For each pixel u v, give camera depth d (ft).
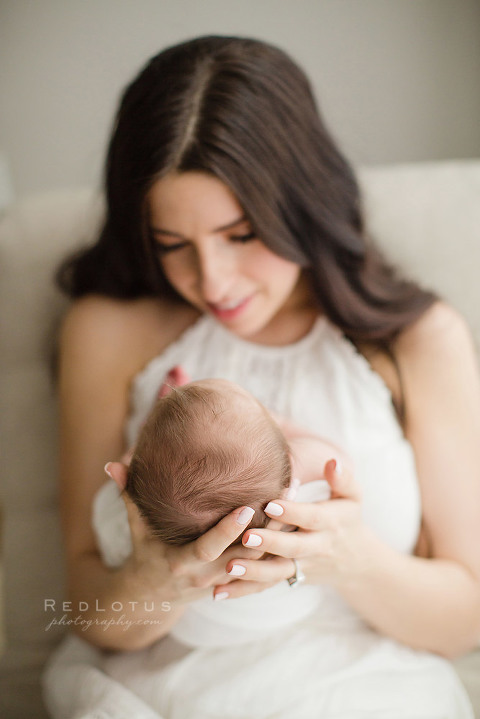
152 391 2.99
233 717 2.20
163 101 2.28
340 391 2.81
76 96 5.16
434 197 3.60
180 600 2.26
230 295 2.56
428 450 2.82
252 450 1.98
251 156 2.32
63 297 3.65
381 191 3.65
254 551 2.06
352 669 2.34
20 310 3.65
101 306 3.18
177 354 3.04
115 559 2.60
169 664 2.42
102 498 2.73
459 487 2.77
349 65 4.85
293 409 2.80
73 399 3.10
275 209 2.45
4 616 3.41
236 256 2.49
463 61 4.72
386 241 3.60
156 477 2.00
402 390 2.91
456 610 2.52
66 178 5.40
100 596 2.40
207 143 2.24
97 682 2.40
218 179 2.26
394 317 2.88
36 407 3.59
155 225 2.44
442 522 2.78
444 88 4.82
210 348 3.01
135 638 2.46
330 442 2.66
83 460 3.01
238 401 2.07
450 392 2.84
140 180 2.35
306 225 2.70
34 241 3.72
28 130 5.28
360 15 4.71
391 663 2.42
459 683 2.55
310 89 2.74
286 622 2.45
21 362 3.65
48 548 3.43
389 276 3.24
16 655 3.23
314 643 2.44
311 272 2.86
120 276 3.10
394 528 2.70
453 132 4.94
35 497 3.53
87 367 3.10
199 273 2.54
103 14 4.92
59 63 5.08
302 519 2.00
